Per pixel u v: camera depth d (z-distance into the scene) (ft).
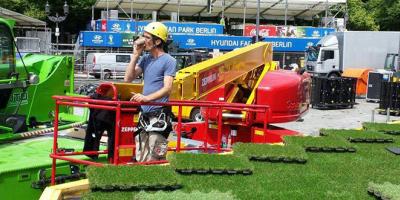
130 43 135.03
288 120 31.48
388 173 15.96
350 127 55.67
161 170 14.37
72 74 28.73
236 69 33.12
